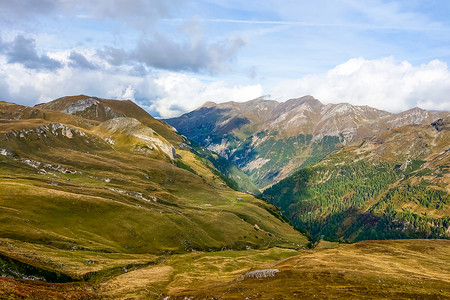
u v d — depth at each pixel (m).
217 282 84.19
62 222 114.25
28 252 75.19
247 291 61.72
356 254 95.94
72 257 85.19
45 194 126.62
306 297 53.06
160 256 117.69
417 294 53.28
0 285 46.91
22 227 96.38
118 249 111.69
